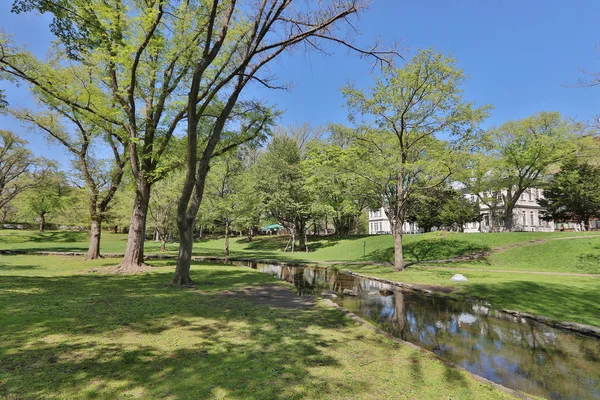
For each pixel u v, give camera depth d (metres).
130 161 16.14
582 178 31.03
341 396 3.60
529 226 45.22
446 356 6.04
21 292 9.31
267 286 12.01
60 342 4.96
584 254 20.12
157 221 32.62
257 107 14.71
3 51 12.44
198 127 16.41
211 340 5.36
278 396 3.51
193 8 13.52
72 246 35.88
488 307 10.16
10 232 44.22
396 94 18.48
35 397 3.25
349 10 9.60
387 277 16.62
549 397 4.48
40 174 33.78
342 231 46.59
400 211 20.08
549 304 9.68
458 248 26.55
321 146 29.70
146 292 9.87
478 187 32.75
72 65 15.33
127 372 3.96
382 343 5.62
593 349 6.43
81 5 11.22
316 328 6.44
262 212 36.25
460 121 17.75
